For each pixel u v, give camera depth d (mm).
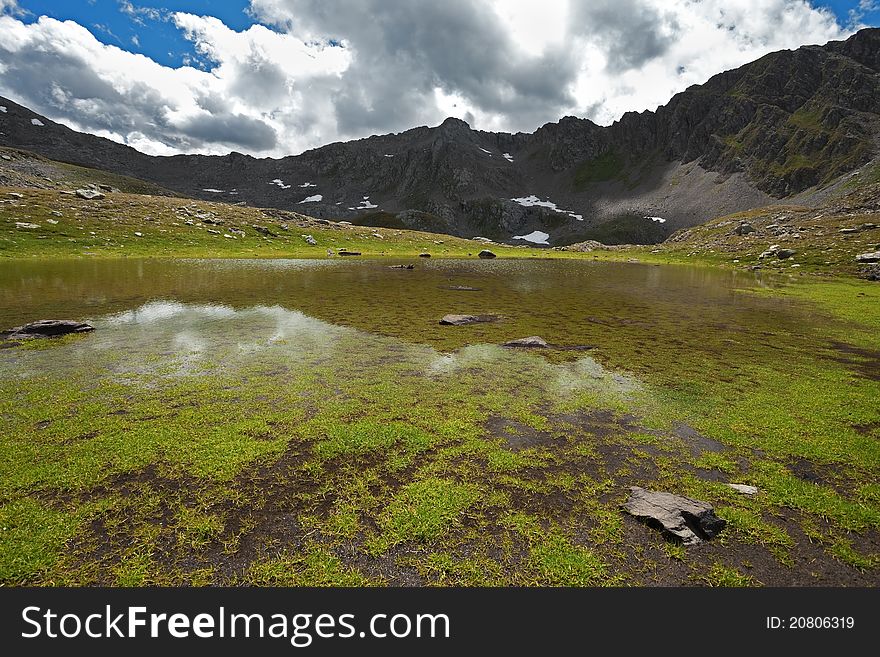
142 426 14297
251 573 8508
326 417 15398
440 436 14258
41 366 20359
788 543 9703
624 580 8672
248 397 17109
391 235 162125
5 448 12648
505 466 12547
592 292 54250
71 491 10750
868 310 40875
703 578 8758
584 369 22078
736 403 17703
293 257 101125
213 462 12180
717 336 29938
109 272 60062
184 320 31094
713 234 174125
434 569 8773
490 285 60031
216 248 104688
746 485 11914
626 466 12773
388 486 11406
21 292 41438
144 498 10555
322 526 9789
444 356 23875
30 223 91438
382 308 38281
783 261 96250
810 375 21484
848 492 11680
